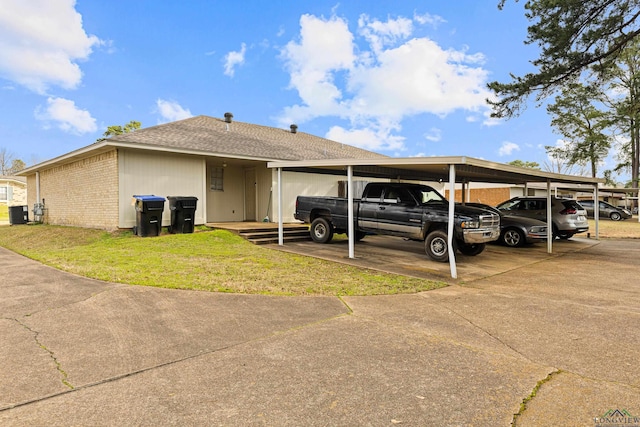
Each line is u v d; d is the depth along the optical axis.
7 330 3.79
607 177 31.28
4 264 7.39
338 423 2.27
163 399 2.53
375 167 9.31
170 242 10.06
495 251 10.72
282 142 17.20
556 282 6.62
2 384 2.70
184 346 3.48
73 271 6.52
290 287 5.81
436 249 8.52
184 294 5.23
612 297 5.55
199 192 12.71
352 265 7.88
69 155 12.81
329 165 9.02
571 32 10.54
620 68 22.58
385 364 3.14
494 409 2.45
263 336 3.78
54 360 3.12
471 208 8.76
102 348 3.39
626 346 3.61
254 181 15.45
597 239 14.05
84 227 13.14
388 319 4.41
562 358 3.32
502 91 12.24
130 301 4.84
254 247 10.09
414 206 8.98
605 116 27.53
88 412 2.35
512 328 4.13
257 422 2.27
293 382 2.80
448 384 2.80
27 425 2.20
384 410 2.42
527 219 11.59
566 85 12.13
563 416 2.38
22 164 51.50
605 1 10.22
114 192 11.16
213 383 2.77
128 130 31.30
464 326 4.18
